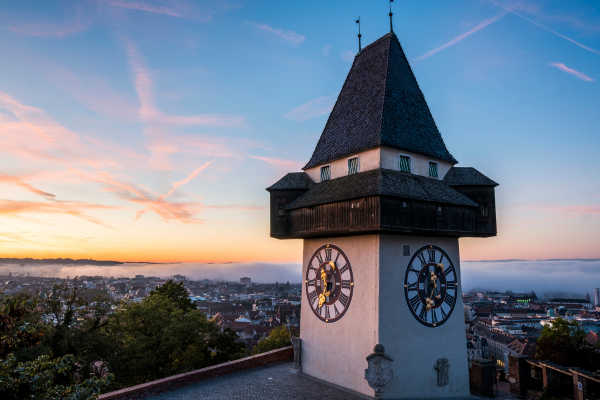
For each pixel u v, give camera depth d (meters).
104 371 39.28
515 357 26.41
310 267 26.88
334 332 24.16
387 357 20.44
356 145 25.36
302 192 27.69
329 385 23.23
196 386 22.67
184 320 46.38
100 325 40.28
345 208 22.97
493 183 25.73
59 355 33.53
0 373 10.89
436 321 23.52
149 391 20.92
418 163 25.55
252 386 22.75
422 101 28.64
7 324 13.25
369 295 22.16
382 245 22.12
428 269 23.75
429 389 22.44
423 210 22.88
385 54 28.31
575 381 22.59
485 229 25.59
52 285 36.12
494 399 24.00
